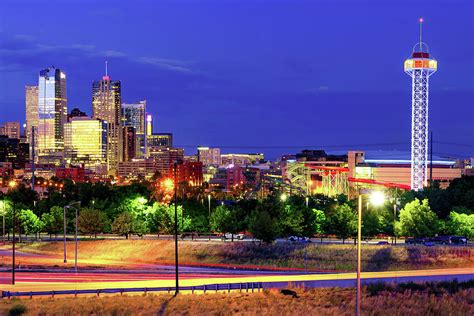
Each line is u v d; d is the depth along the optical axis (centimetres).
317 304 8419
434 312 8075
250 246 15075
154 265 14350
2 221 18512
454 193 19138
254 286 9612
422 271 11800
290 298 8719
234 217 16775
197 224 17738
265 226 14912
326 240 16225
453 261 13188
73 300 8488
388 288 9381
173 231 17525
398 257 13538
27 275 11762
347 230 15300
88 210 18100
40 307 7969
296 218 15688
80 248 16850
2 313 7575
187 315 7619
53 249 16950
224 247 15212
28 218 18612
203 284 9850
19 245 17712
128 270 12631
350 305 8331
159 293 9050
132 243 16412
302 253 14325
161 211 17750
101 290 9012
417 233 15050
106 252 16250
